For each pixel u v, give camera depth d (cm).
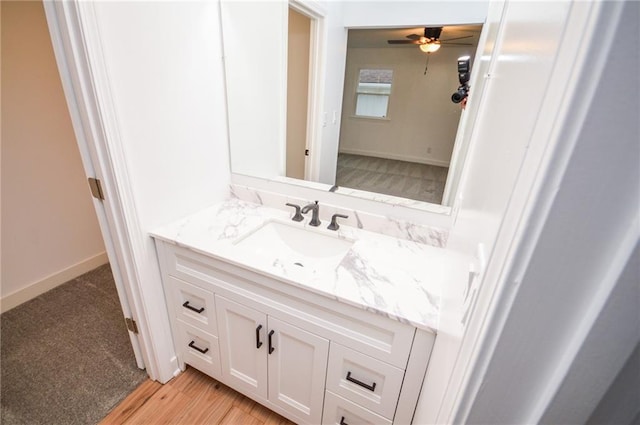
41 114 182
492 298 29
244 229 131
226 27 137
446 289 77
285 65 137
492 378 31
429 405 66
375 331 90
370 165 134
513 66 39
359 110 130
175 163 129
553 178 22
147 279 125
